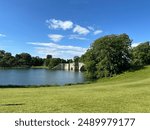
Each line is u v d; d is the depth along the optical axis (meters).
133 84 37.25
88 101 18.14
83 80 94.25
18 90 30.34
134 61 113.50
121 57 102.25
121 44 101.81
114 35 104.44
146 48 129.50
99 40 102.31
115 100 18.61
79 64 194.00
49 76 116.69
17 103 17.34
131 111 14.75
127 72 96.31
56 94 23.53
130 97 20.33
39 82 82.69
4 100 18.91
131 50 110.19
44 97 20.75
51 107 15.84
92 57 103.81
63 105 16.52
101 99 19.19
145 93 23.19
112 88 30.06
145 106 16.22
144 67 101.31
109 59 98.69
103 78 97.25
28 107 15.84
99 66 99.38
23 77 105.00
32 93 25.12
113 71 98.94
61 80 93.25
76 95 22.22
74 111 14.74
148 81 43.16
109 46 99.94
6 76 107.56
